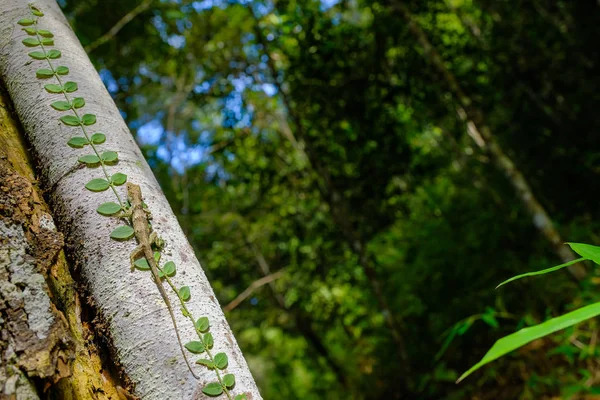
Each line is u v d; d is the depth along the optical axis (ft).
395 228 33.12
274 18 23.85
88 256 6.74
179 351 6.08
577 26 27.78
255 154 25.32
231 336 6.66
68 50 8.80
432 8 23.91
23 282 5.52
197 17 23.08
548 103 29.94
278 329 42.16
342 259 28.86
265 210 28.76
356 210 26.27
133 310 6.31
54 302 6.15
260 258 31.53
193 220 26.81
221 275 33.81
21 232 6.08
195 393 5.83
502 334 23.08
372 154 24.06
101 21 22.74
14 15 8.85
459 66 26.45
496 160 20.63
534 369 20.24
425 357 26.89
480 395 22.20
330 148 24.47
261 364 46.78
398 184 27.81
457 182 33.73
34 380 5.00
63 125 7.68
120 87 24.57
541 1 29.14
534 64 27.58
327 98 22.65
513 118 30.22
